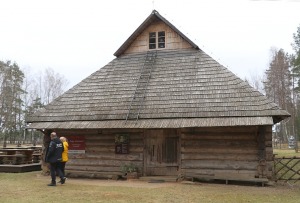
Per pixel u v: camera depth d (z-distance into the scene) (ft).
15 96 169.89
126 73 59.16
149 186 43.14
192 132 49.11
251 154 46.32
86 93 57.52
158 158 51.01
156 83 55.11
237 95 48.65
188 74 54.80
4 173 57.93
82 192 37.70
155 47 62.18
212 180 47.32
